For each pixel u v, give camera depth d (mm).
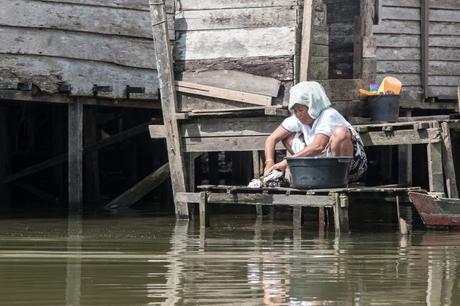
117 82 45531
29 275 21625
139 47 46250
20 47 42875
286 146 34375
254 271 22406
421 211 32750
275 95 37094
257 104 37125
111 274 21828
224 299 18875
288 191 32031
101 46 45094
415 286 20547
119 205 44344
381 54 56438
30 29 43125
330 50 46219
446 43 58656
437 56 58375
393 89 40281
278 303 18531
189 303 18453
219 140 37438
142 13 46344
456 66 59031
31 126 55312
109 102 45688
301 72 37031
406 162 51594
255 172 39812
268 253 25812
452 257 25312
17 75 42781
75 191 43875
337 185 31734
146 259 24406
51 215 39469
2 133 49438
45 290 19734
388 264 23859
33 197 51812
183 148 37875
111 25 45375
